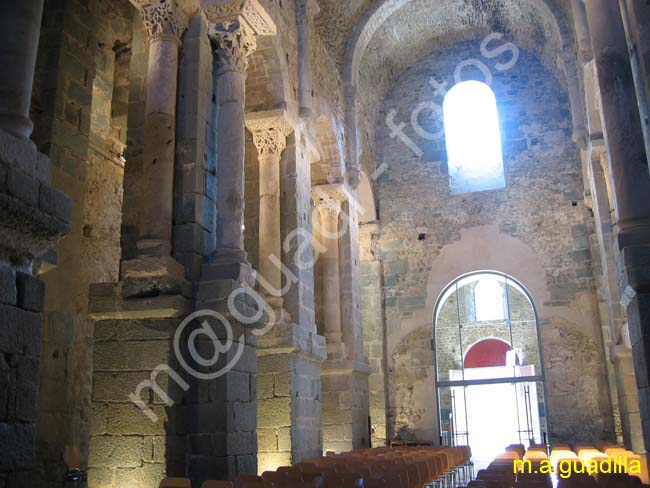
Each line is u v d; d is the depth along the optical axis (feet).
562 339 63.21
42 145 36.52
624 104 28.60
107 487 27.27
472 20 69.10
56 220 17.40
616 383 55.83
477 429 91.50
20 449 15.67
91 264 44.93
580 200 65.92
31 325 16.51
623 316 50.98
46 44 38.06
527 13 63.62
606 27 29.84
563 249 65.31
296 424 39.78
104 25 45.60
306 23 49.47
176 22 32.76
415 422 65.51
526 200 67.51
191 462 27.89
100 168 46.98
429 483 30.19
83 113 39.09
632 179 27.50
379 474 23.09
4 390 15.48
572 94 55.93
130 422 27.71
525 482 22.59
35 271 17.99
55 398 34.14
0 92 17.25
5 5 17.97
